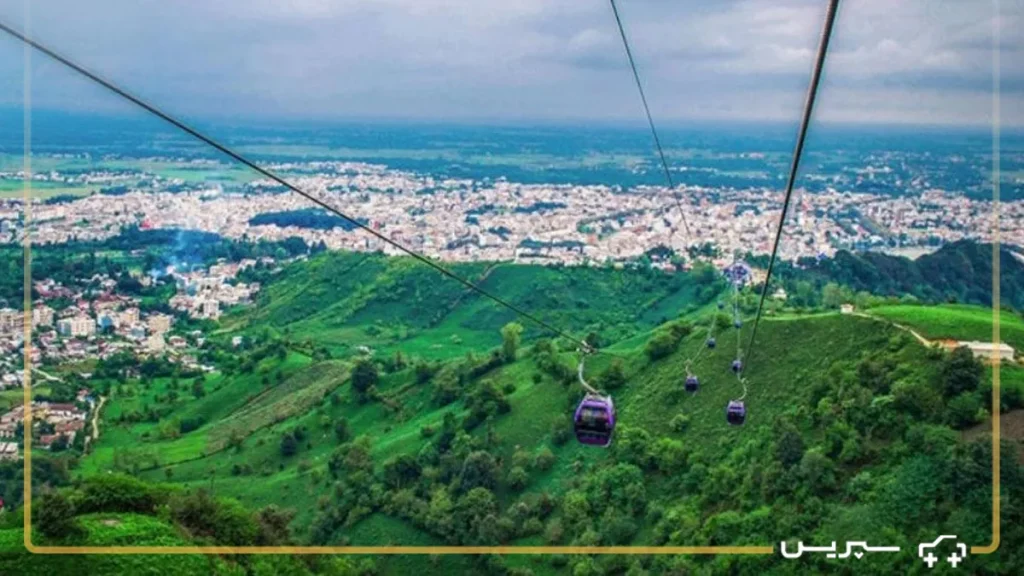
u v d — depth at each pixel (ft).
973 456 173.27
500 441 259.60
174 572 108.27
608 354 297.94
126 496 123.13
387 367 334.65
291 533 159.74
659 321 378.32
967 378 197.98
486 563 214.28
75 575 102.37
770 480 200.75
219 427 297.74
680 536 201.26
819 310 287.69
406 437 273.54
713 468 220.23
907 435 188.75
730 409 168.25
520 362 308.40
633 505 221.25
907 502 175.01
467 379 306.55
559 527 220.23
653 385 268.62
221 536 128.26
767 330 263.90
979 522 163.43
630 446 239.09
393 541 227.81
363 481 249.14
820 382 227.20
